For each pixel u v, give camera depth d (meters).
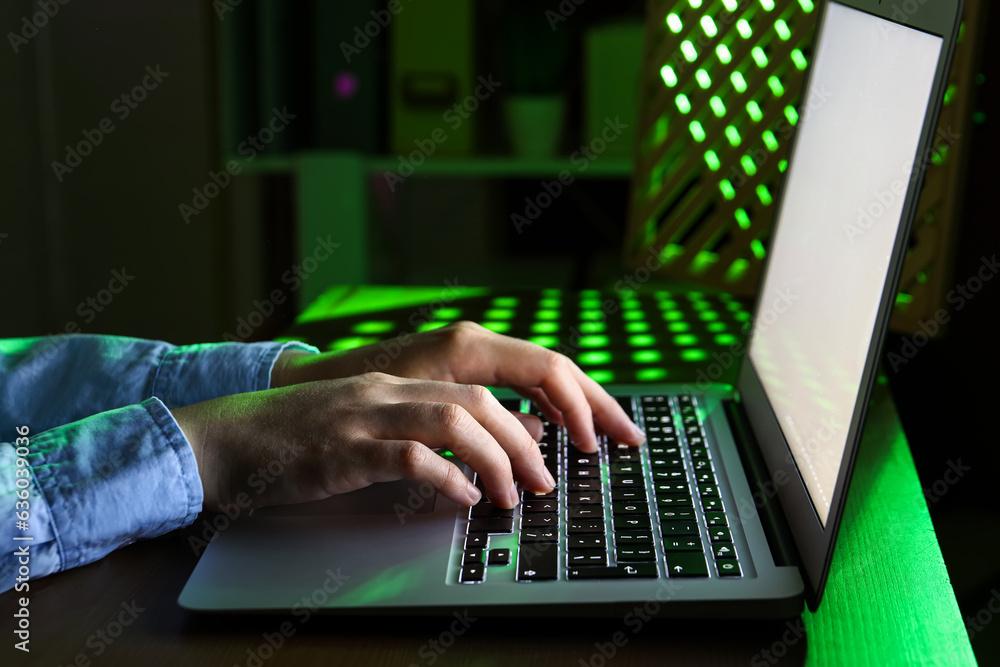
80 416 0.60
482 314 0.99
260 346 0.64
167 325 2.02
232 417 0.50
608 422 0.61
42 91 1.91
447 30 1.71
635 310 1.01
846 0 0.62
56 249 1.98
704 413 0.67
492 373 0.61
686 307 1.03
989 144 0.83
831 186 0.58
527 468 0.53
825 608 0.43
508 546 0.46
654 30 1.16
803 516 0.47
